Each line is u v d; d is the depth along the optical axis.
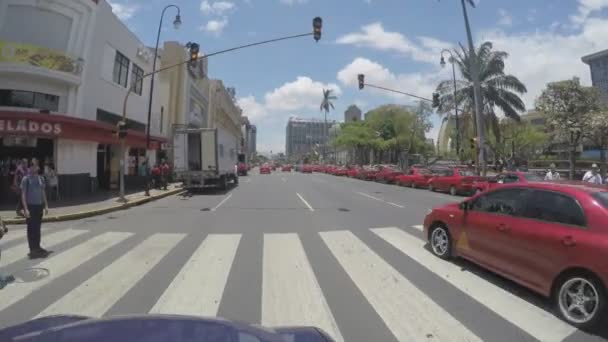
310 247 8.40
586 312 4.47
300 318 4.70
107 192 20.66
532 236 5.17
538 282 5.07
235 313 4.83
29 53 16.03
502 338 4.21
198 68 44.66
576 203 4.88
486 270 6.63
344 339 4.17
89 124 17.41
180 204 17.20
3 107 16.02
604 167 29.09
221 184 24.62
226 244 8.68
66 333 2.15
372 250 8.09
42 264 7.03
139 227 10.98
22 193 7.64
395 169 37.72
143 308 4.97
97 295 5.44
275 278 6.21
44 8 16.98
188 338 2.12
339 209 15.23
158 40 22.25
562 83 30.22
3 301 5.22
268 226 11.12
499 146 48.31
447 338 4.21
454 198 20.52
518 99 34.97
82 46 18.53
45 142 17.31
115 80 22.41
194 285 5.85
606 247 4.30
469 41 25.97
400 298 5.36
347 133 76.56
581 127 28.91
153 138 25.73
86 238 9.38
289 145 167.88
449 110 37.62
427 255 7.65
